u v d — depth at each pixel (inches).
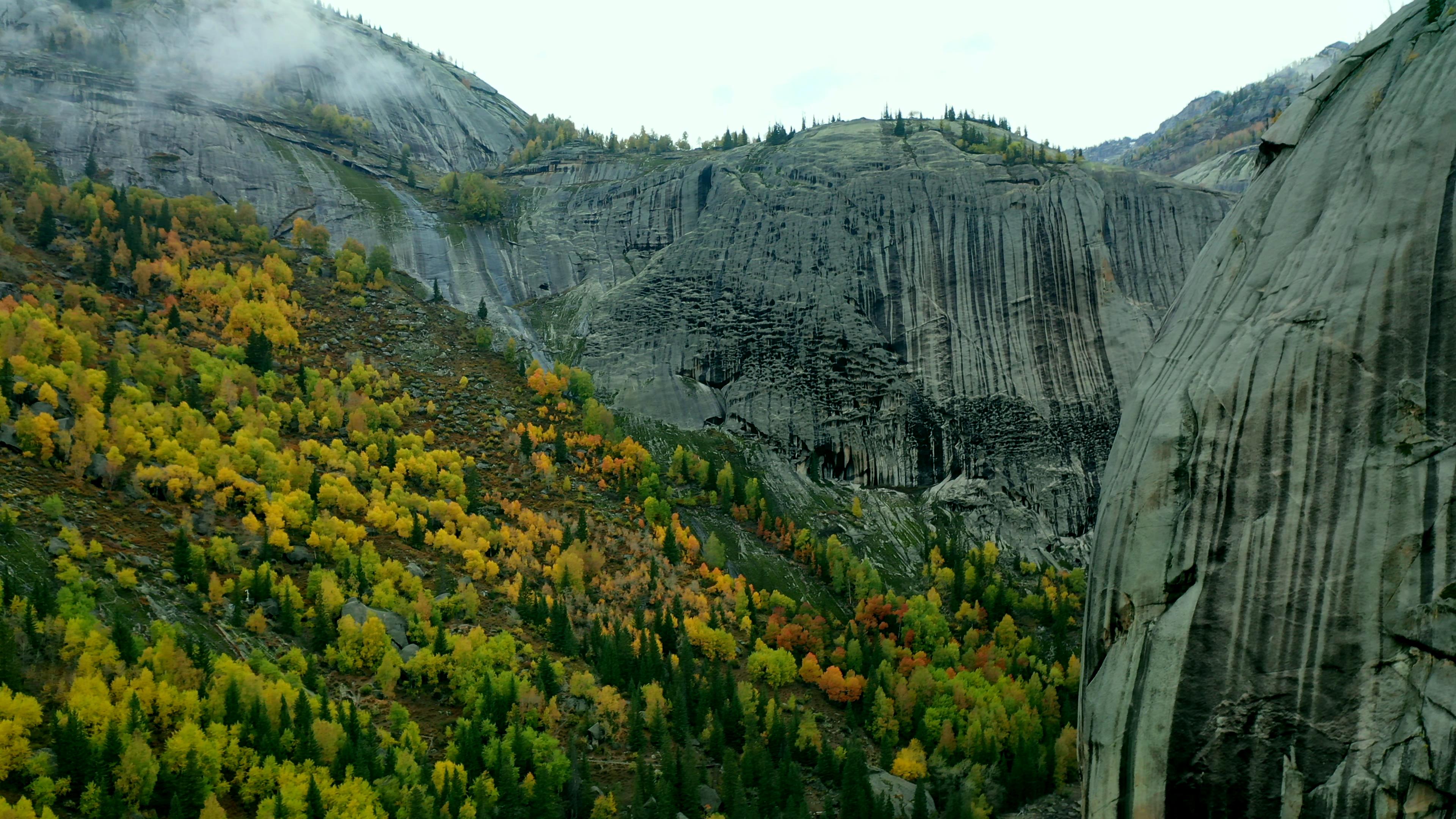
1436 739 1167.0
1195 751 1315.2
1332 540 1283.2
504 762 4259.4
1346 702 1236.5
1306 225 1465.3
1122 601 1446.9
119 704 3777.1
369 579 5654.5
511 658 5152.6
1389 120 1425.9
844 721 5679.1
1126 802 1374.3
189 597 4911.4
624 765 4670.3
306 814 3646.7
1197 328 1553.9
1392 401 1279.5
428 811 3779.5
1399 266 1317.7
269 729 4003.4
